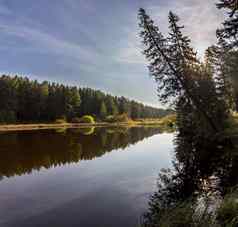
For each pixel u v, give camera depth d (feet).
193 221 16.58
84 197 24.99
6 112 185.98
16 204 23.18
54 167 39.29
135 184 29.58
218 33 50.52
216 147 53.01
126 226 18.28
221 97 69.97
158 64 67.77
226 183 27.63
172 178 31.96
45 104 220.64
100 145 67.46
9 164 41.27
